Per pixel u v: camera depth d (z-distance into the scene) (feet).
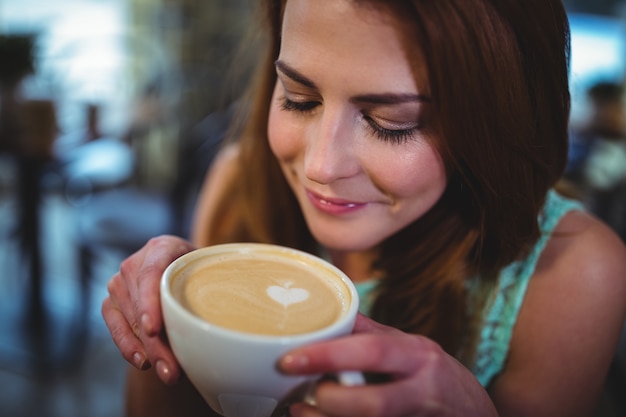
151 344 1.36
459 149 1.57
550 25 1.59
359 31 1.44
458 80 1.48
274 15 1.93
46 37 4.77
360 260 2.12
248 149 2.28
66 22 7.77
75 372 4.80
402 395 1.23
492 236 1.83
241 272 1.49
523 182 1.72
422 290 1.91
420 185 1.62
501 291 1.93
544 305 1.89
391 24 1.43
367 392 1.20
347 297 1.43
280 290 1.45
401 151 1.58
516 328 1.93
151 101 6.21
